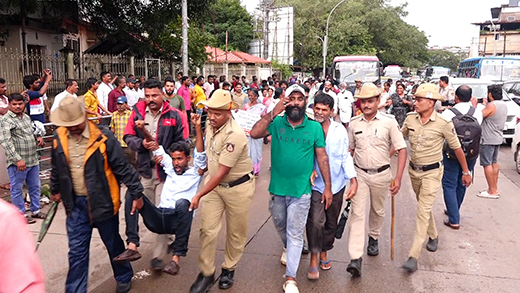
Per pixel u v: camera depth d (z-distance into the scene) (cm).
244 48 3775
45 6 1438
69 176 332
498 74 2217
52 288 402
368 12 4494
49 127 762
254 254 481
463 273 438
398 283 416
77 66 1255
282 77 3331
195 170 427
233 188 383
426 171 457
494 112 670
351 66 2108
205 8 1622
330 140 402
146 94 439
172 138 460
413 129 464
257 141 790
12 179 538
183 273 437
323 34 4103
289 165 382
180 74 1252
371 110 426
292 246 385
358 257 420
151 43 1659
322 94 402
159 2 1500
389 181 442
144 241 518
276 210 401
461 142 533
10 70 1055
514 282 421
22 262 138
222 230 554
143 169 452
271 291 401
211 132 387
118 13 1501
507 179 839
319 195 401
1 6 1323
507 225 580
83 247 347
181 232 409
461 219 604
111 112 923
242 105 901
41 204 621
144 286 409
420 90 454
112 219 363
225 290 402
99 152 337
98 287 408
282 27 3516
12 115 533
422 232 443
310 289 402
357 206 431
